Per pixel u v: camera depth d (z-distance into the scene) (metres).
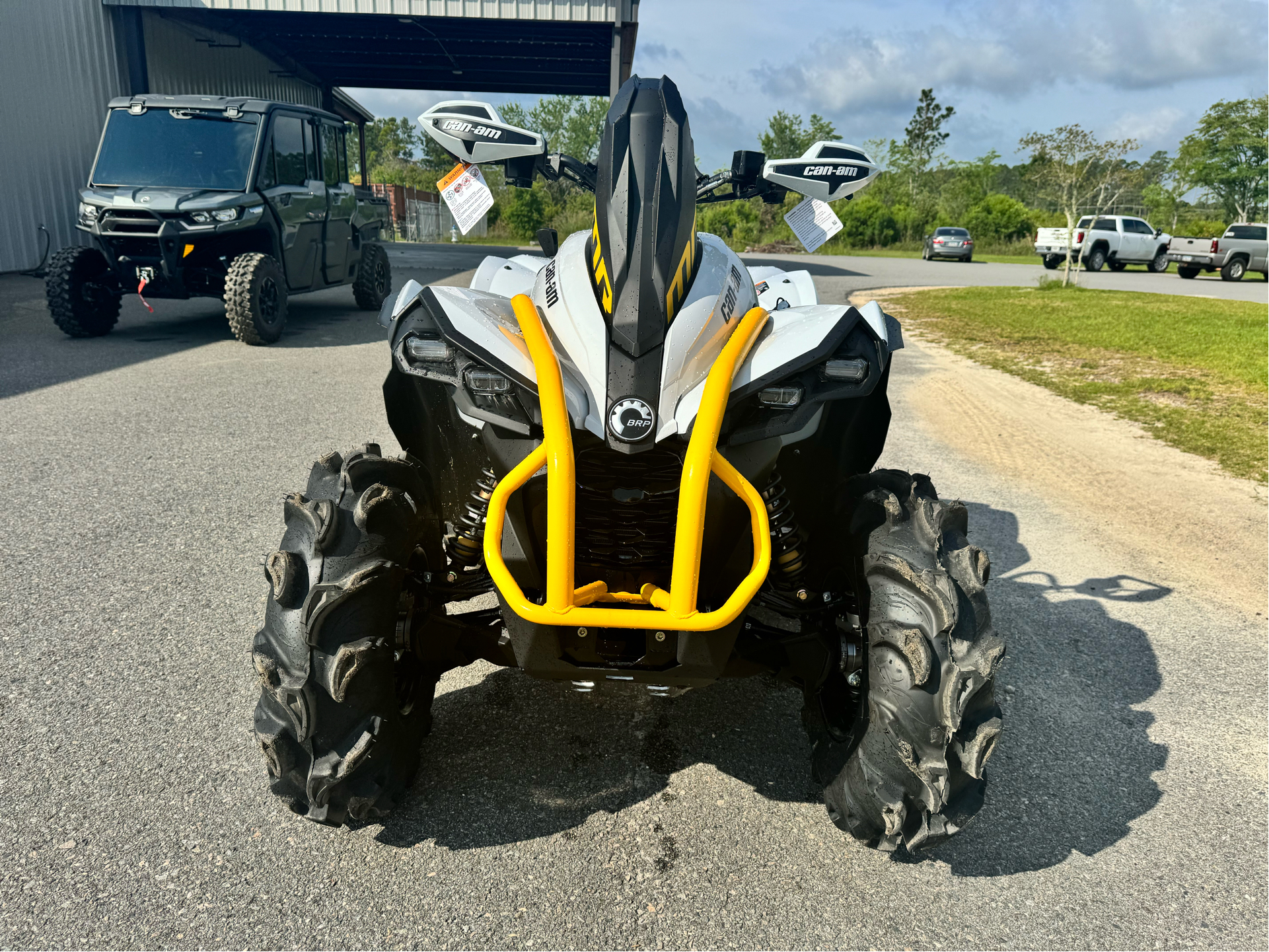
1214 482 6.24
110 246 9.54
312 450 5.89
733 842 2.48
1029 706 3.29
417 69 26.14
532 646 2.28
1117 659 3.68
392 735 2.35
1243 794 2.80
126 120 10.34
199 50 20.61
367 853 2.38
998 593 4.29
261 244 10.41
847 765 2.31
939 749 2.11
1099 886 2.37
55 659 3.25
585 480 2.33
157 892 2.21
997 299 19.52
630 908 2.22
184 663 3.26
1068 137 22.94
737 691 3.30
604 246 2.38
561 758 2.85
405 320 2.45
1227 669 3.62
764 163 3.11
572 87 27.78
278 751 2.17
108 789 2.58
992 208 53.28
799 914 2.22
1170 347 12.52
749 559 2.41
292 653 2.14
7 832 2.38
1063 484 6.06
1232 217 67.88
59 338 9.93
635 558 2.42
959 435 7.30
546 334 2.42
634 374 2.26
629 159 2.37
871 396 2.94
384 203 13.71
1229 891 2.36
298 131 11.14
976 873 2.40
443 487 3.03
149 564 4.08
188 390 7.54
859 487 2.52
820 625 2.61
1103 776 2.87
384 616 2.24
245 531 4.50
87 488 5.04
